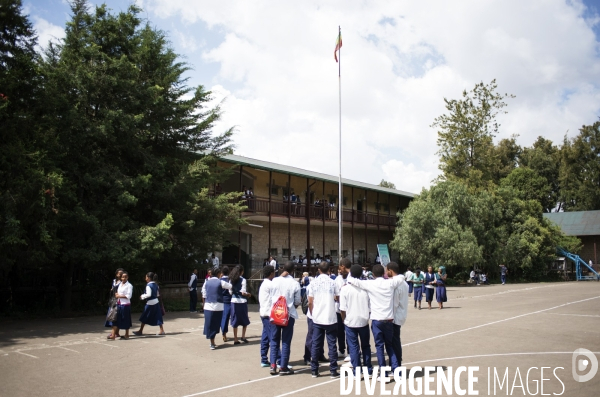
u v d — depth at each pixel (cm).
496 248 4125
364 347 788
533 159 7300
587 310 1850
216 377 809
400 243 3744
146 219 2070
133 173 2030
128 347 1117
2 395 708
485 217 4106
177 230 2064
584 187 6525
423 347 1063
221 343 1178
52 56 1988
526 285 3897
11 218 1347
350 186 3906
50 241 1525
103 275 2052
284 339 833
